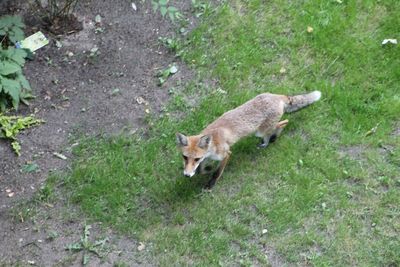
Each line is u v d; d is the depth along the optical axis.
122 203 7.45
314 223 7.23
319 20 9.53
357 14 9.63
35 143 8.12
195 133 8.17
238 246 7.07
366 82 8.70
